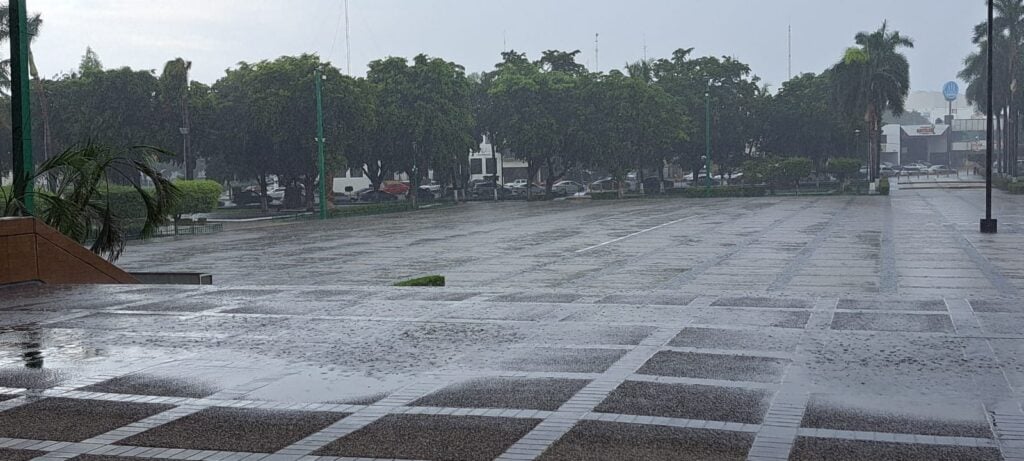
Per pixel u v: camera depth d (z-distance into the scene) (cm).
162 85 6116
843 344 803
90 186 1562
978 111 11206
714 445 527
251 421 607
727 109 8944
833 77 7762
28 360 815
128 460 533
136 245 3619
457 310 1050
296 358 802
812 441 530
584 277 2162
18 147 1483
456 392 667
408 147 7000
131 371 763
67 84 6344
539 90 7738
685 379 688
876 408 597
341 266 2572
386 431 575
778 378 685
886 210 4681
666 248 2858
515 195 8362
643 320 952
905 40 7606
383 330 930
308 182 6706
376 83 7000
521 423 583
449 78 7094
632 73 9075
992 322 898
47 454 548
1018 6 8281
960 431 544
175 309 1103
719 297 1111
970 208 4662
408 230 4125
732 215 4581
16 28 1475
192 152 6381
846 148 9688
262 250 3219
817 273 2130
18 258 1355
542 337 871
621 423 576
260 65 6344
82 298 1211
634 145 8006
